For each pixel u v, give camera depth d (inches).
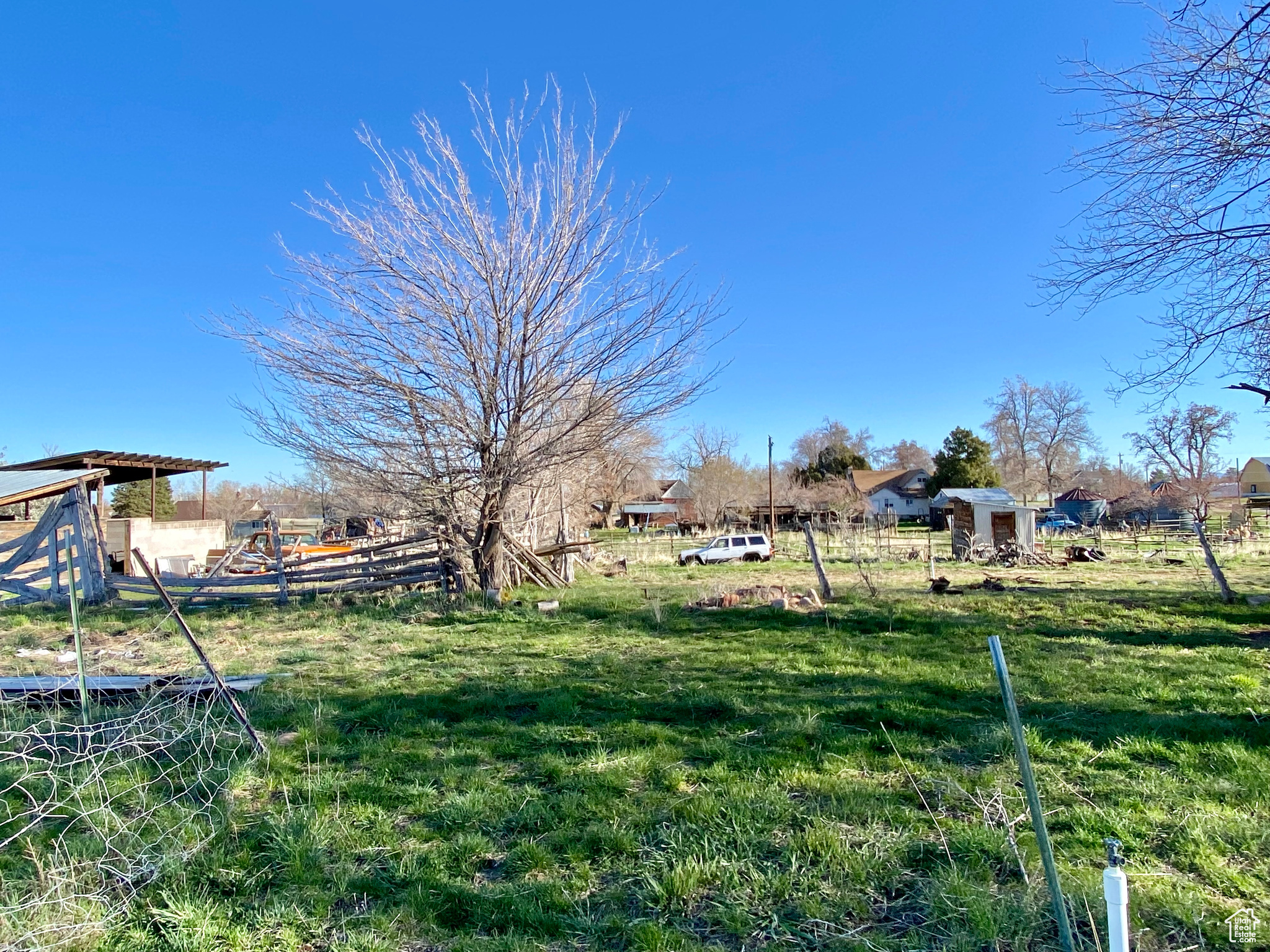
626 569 890.1
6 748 199.9
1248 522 1508.4
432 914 124.4
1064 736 204.4
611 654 336.2
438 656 338.6
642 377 495.5
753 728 217.9
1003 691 103.9
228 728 222.2
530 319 492.1
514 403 501.4
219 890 132.8
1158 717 218.1
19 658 358.3
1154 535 1504.7
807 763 186.9
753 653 331.0
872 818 154.4
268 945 117.1
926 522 2593.5
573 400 516.1
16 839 150.9
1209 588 569.0
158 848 145.9
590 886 133.3
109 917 122.3
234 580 535.5
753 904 125.2
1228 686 257.0
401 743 210.1
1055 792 164.9
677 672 293.9
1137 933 112.7
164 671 322.0
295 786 178.1
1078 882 125.1
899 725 219.9
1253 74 269.7
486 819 159.0
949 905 121.0
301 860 140.4
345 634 413.1
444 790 176.7
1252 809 154.6
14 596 641.0
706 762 193.5
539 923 121.5
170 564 818.2
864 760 188.9
